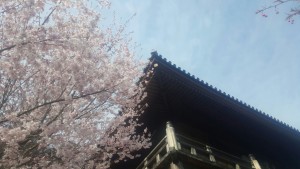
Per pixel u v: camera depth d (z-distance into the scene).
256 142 14.23
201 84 11.20
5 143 7.86
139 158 13.34
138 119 12.33
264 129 13.49
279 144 14.66
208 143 12.62
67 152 8.48
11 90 8.34
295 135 14.23
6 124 8.28
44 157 8.67
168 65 10.57
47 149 9.10
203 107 12.08
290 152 15.43
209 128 13.08
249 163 11.26
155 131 12.74
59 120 8.13
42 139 7.61
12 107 8.65
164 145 9.63
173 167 8.59
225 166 9.84
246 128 13.38
